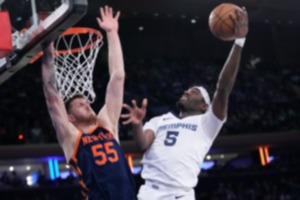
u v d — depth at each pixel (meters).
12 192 15.89
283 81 26.72
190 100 4.02
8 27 3.42
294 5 21.98
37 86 21.41
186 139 3.82
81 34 4.67
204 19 24.52
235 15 3.66
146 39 27.16
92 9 16.41
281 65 28.39
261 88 25.28
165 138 3.86
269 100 24.34
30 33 3.56
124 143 18.81
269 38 28.77
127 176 3.50
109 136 3.61
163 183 3.73
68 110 3.68
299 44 28.89
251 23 26.86
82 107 3.66
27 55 3.70
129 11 20.73
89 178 3.40
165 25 26.83
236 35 3.63
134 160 21.73
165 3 21.03
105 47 21.92
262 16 22.22
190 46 28.03
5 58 3.84
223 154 23.59
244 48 28.36
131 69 25.16
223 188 18.67
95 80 22.08
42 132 18.33
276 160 23.19
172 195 3.71
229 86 3.64
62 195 16.39
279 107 23.84
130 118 3.72
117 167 3.47
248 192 18.70
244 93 24.38
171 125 3.91
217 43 28.42
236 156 24.03
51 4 3.42
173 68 26.20
